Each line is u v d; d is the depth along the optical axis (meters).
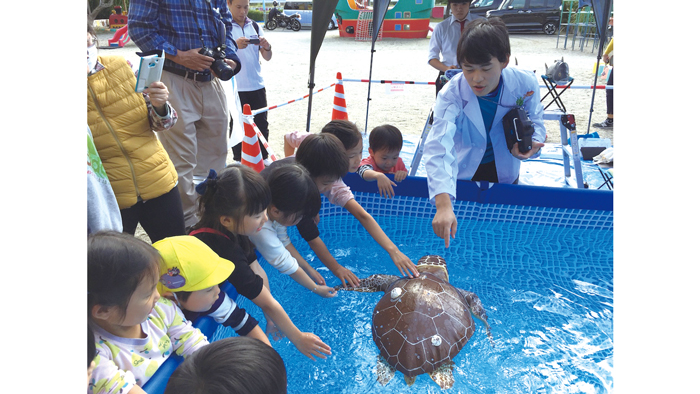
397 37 18.92
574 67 11.54
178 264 1.68
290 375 2.08
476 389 2.00
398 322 2.12
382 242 2.65
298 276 2.38
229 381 1.22
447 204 2.42
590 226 3.31
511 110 2.81
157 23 3.03
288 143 3.66
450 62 5.71
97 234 1.41
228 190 1.91
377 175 3.29
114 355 1.47
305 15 21.05
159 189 2.35
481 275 2.78
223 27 3.25
